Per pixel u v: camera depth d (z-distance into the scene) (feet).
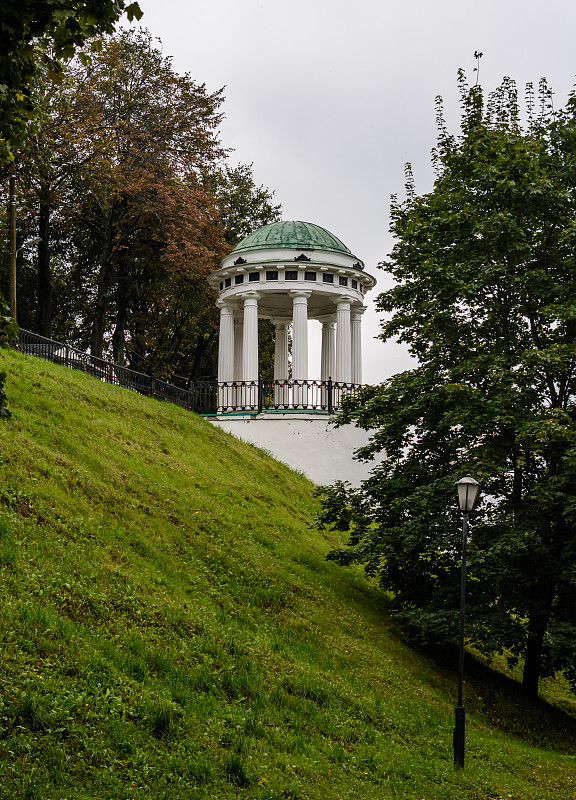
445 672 64.95
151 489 63.72
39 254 131.75
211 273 127.75
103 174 122.11
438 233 72.38
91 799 27.91
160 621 43.83
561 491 62.44
